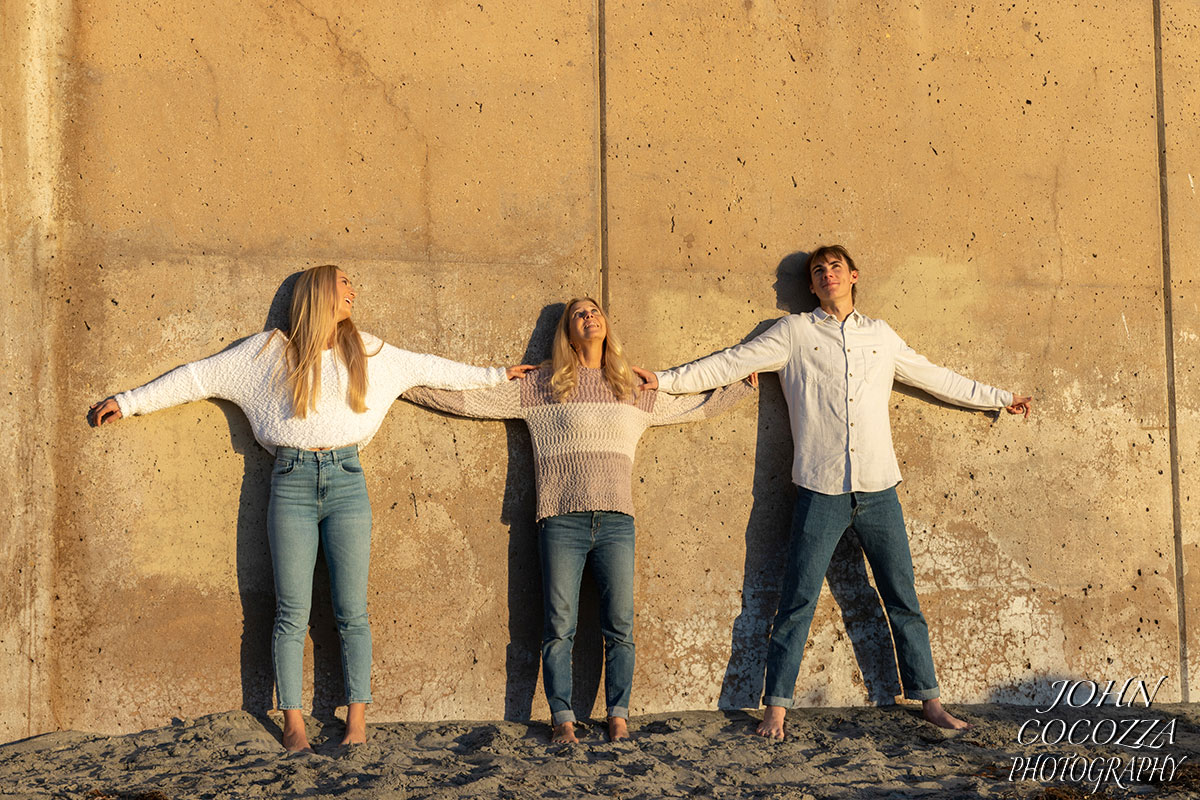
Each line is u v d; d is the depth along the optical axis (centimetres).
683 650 358
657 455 362
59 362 335
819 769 294
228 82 350
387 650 345
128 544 336
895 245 380
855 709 358
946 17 390
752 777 287
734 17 378
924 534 372
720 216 372
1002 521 377
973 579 373
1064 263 389
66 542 332
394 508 348
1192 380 393
